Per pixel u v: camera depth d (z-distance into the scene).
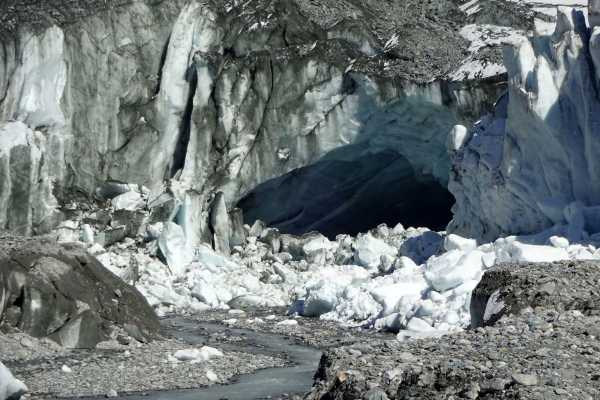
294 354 21.44
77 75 40.72
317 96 40.38
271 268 38.97
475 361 12.16
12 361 18.56
